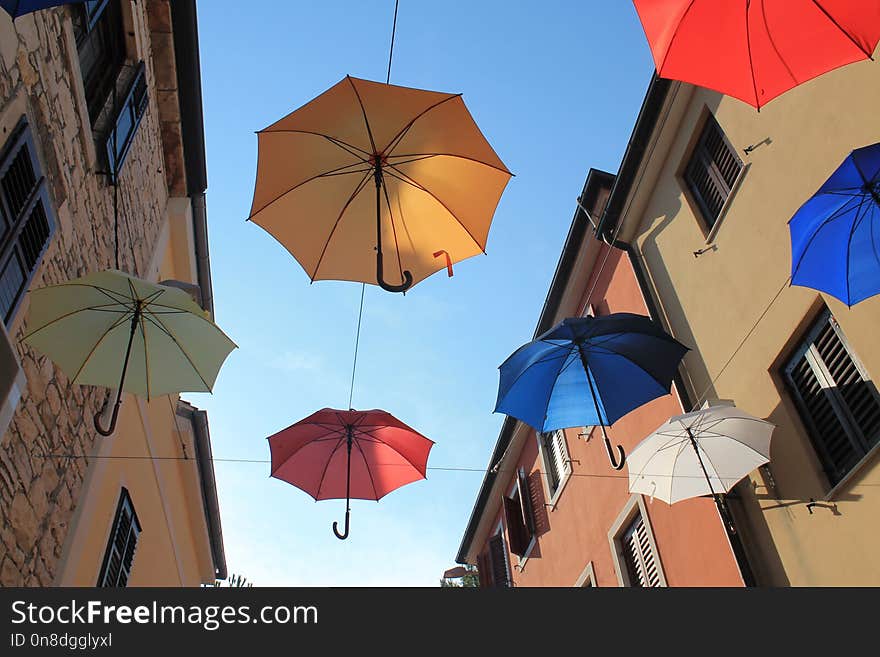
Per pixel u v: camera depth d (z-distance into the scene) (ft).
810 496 20.39
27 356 16.61
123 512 25.85
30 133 16.29
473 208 15.81
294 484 22.48
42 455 17.71
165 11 27.48
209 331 15.60
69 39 19.25
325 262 16.06
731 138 25.54
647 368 19.06
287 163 15.42
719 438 21.70
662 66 12.83
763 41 12.54
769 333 22.85
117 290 14.73
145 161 27.99
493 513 52.75
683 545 26.03
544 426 19.58
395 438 22.84
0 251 14.80
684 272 27.89
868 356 18.89
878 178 15.12
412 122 14.87
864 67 19.65
